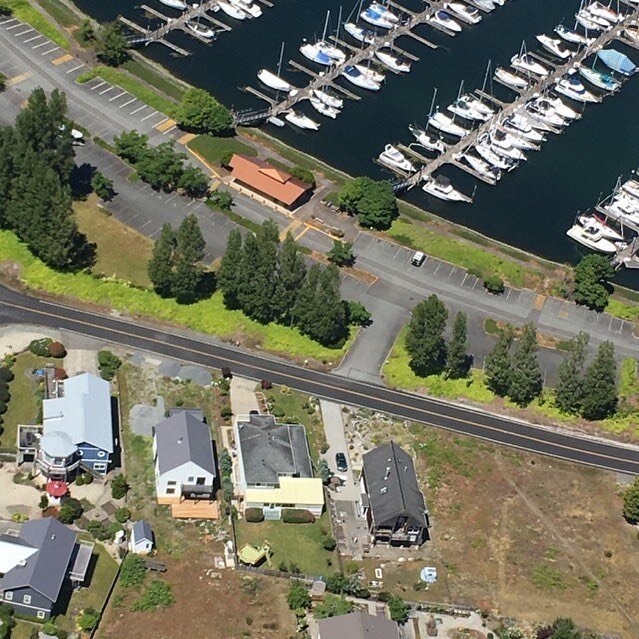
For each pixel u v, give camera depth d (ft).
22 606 645.51
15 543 653.30
